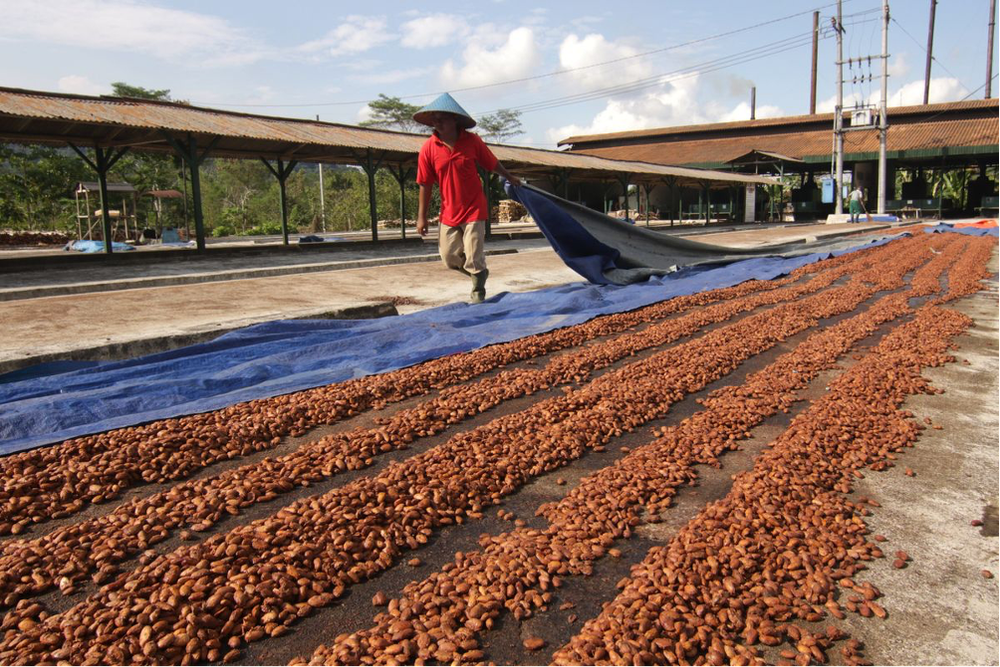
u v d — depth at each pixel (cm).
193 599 221
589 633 212
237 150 1850
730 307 786
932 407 453
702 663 205
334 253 1631
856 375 500
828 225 3281
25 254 1998
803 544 268
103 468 317
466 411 418
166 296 832
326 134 1833
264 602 225
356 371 480
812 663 209
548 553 259
